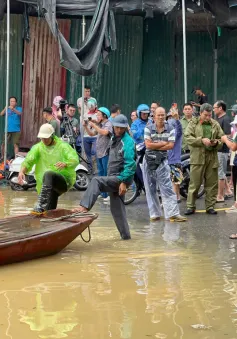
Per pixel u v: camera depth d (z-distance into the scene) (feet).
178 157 45.57
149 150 39.58
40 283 25.63
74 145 58.23
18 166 54.60
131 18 68.74
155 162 39.52
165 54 70.18
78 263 29.01
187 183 49.11
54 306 22.53
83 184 55.72
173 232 36.24
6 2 56.70
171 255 30.48
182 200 49.21
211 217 41.27
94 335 19.72
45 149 34.32
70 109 60.49
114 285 25.22
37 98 66.33
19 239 28.30
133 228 37.63
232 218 40.81
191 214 42.47
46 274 27.07
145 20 69.15
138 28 69.10
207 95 71.77
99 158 48.39
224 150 47.11
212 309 22.16
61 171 34.42
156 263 28.86
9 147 65.87
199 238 34.47
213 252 31.04
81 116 60.08
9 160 62.34
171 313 21.74
